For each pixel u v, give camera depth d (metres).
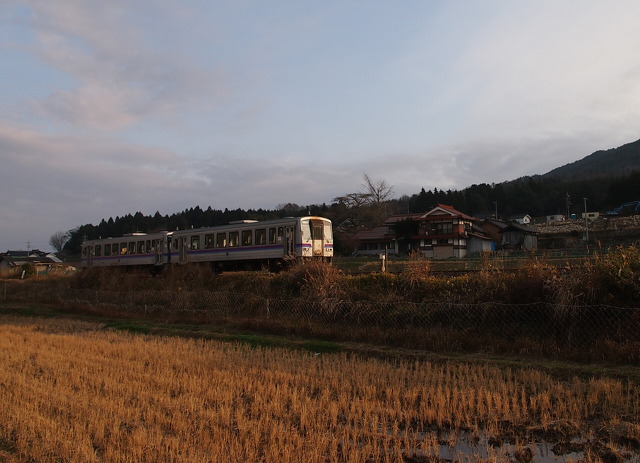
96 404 6.82
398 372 8.12
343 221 57.00
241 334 12.66
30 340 12.27
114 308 18.75
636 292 8.98
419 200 82.00
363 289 13.38
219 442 5.45
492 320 10.25
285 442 5.55
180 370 8.93
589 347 8.80
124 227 92.69
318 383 7.77
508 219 73.31
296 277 15.11
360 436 5.73
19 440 5.61
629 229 49.59
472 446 5.47
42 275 42.84
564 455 5.16
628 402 6.24
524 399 6.47
